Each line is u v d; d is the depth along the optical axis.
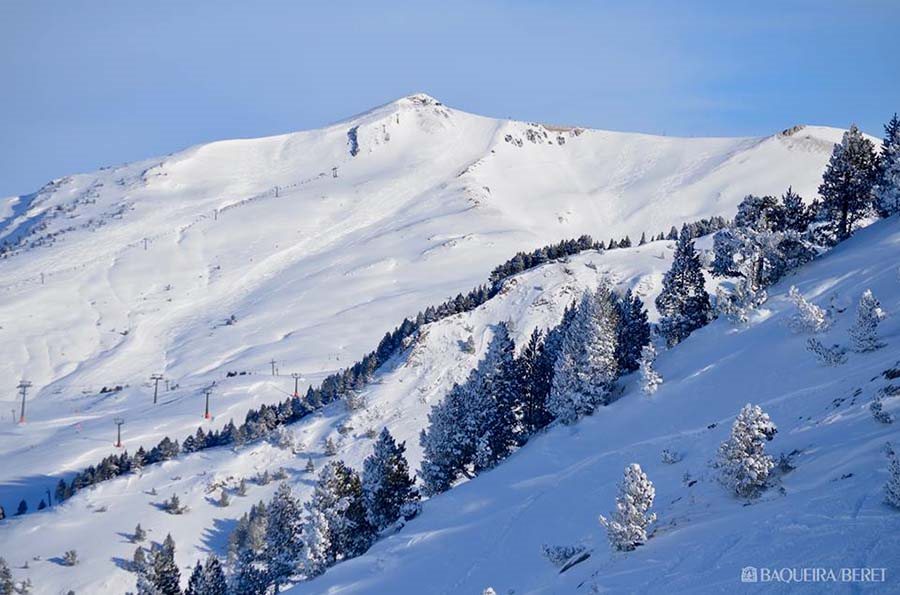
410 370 126.38
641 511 29.48
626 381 67.62
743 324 60.72
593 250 154.00
